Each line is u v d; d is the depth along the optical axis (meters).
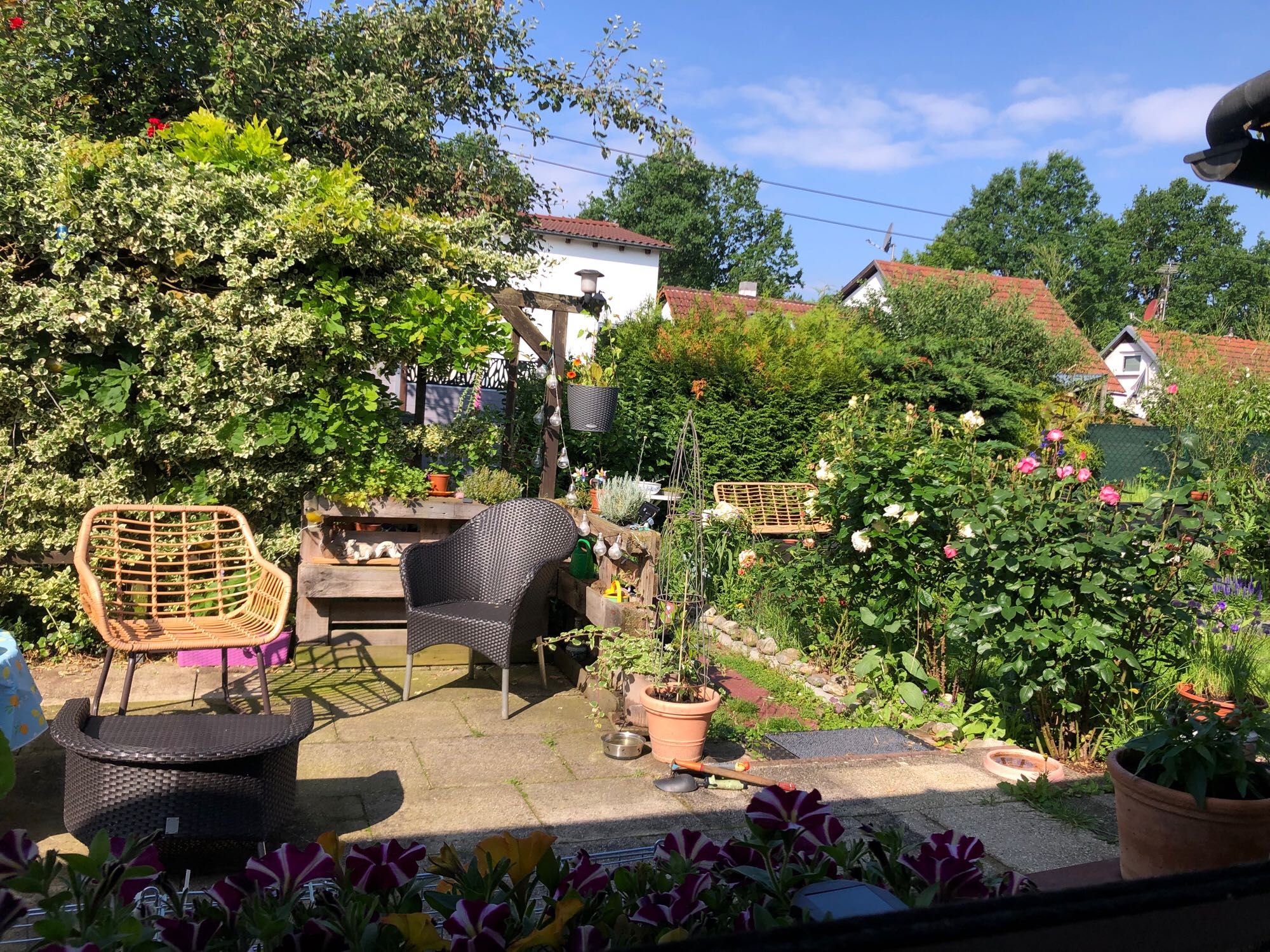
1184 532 4.01
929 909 0.64
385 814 3.23
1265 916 0.75
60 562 4.99
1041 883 2.66
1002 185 45.34
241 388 5.15
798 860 1.50
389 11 8.52
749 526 7.62
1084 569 3.90
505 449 6.82
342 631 5.47
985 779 3.72
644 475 9.95
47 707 4.22
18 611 5.10
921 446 5.55
